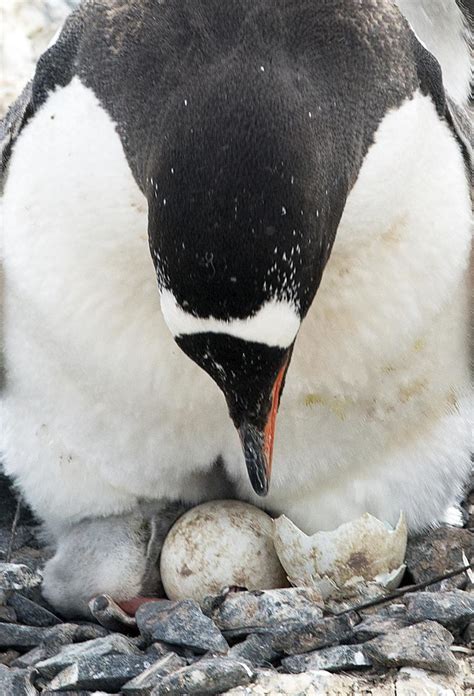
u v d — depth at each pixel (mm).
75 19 11094
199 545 11492
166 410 11469
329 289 10766
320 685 9977
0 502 12953
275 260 8977
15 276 11180
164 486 12039
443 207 10836
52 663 10484
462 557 11836
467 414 12203
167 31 10141
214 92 9438
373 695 9898
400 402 11523
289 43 10008
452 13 13055
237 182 9000
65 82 10766
